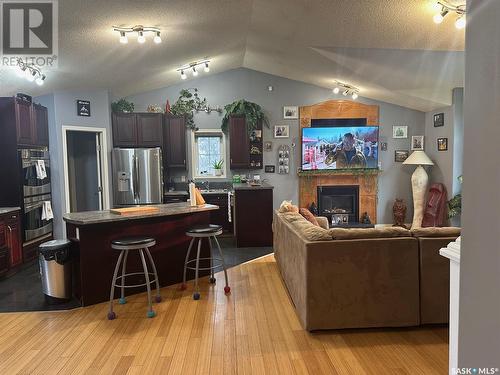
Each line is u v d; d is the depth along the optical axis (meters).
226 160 7.17
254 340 2.67
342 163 7.22
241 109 6.83
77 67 4.80
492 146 0.83
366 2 3.50
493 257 0.83
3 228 4.26
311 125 7.25
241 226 5.68
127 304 3.42
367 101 7.22
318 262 2.72
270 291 3.70
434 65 5.13
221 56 6.04
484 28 0.85
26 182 4.79
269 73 7.14
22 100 4.78
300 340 2.67
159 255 3.89
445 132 6.45
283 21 4.36
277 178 7.27
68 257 3.50
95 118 6.06
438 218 6.45
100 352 2.53
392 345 2.58
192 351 2.52
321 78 6.55
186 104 6.98
